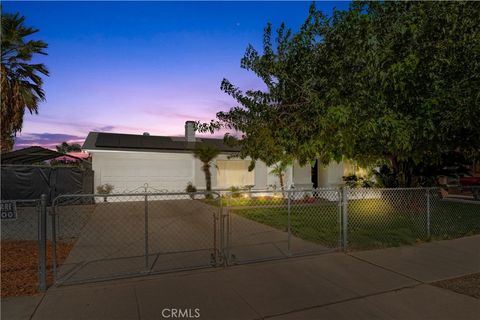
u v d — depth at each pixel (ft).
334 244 23.04
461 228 29.25
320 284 15.17
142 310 12.39
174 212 40.24
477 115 16.51
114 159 52.65
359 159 27.04
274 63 18.61
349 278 15.99
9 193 46.01
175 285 14.90
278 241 24.12
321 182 55.11
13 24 52.75
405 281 15.66
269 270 17.07
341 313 12.33
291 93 18.67
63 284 14.92
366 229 28.45
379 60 16.92
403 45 17.51
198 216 37.11
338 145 18.06
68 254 20.57
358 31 17.22
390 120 16.71
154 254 20.35
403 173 36.06
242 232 27.68
